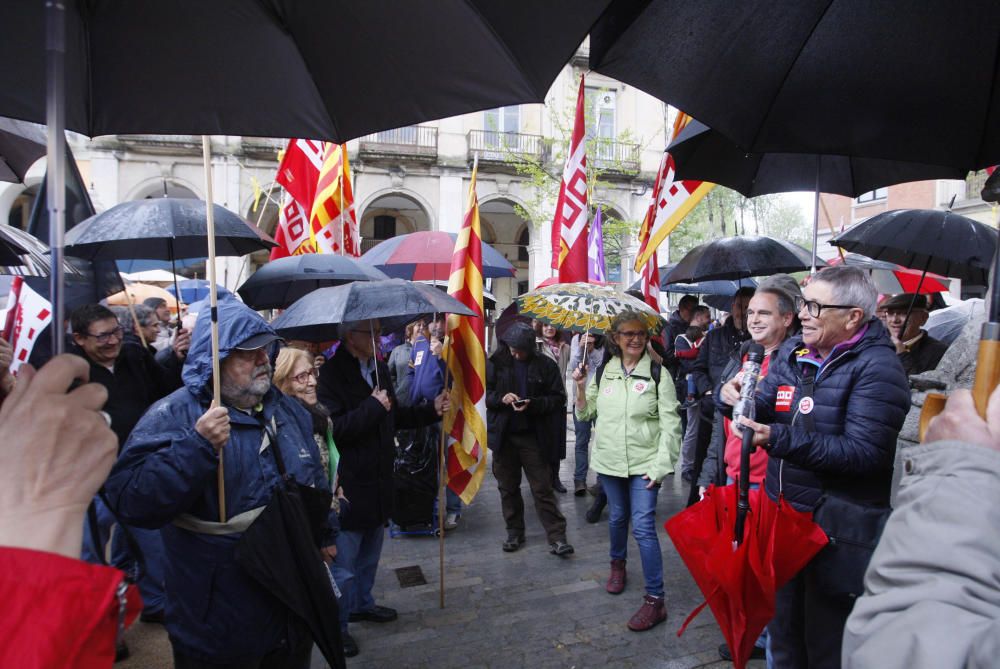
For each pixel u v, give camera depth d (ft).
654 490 12.44
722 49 5.57
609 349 13.65
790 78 5.80
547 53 4.37
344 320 9.96
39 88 4.79
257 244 16.31
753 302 10.69
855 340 7.73
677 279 18.47
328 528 8.25
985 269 12.73
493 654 11.14
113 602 2.72
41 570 2.59
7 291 16.01
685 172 11.25
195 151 59.21
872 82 5.64
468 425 12.86
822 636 7.30
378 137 65.77
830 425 7.63
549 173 62.03
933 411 3.40
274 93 5.19
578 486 21.21
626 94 69.72
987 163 5.75
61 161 3.44
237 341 6.99
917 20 5.18
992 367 3.01
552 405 15.70
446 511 17.84
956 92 5.46
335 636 7.18
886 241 13.19
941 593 2.73
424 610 12.86
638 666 10.72
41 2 4.36
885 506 7.35
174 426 6.92
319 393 11.27
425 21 4.50
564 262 17.31
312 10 4.67
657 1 5.22
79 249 13.50
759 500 6.96
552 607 12.91
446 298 10.99
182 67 5.01
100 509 9.12
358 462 11.19
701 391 18.16
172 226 12.86
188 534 6.86
